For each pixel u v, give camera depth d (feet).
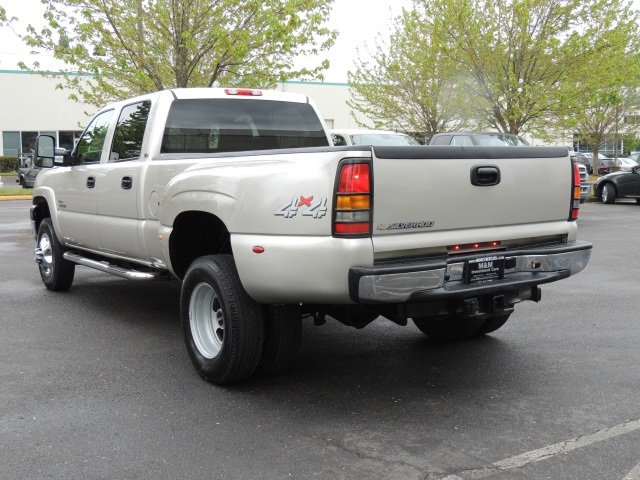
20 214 59.52
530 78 70.18
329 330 20.86
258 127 20.56
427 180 13.61
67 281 26.05
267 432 13.03
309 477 11.20
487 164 14.52
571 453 12.08
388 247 13.24
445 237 14.06
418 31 80.23
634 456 11.95
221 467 11.57
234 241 14.40
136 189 18.84
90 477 11.20
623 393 15.11
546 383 15.80
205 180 15.51
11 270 31.17
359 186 12.83
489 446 12.38
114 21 48.42
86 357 17.88
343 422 13.51
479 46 68.49
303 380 16.07
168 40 50.01
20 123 135.74
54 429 13.15
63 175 23.86
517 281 14.71
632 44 82.23
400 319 14.42
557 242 16.30
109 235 20.77
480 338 19.76
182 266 17.79
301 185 13.39
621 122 115.24
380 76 87.15
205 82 52.54
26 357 17.84
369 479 11.13
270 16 47.09
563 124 73.82
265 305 15.16
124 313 22.86
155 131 18.79
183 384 15.76
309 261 13.23
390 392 15.23
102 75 52.24
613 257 35.04
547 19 68.49
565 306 23.82
